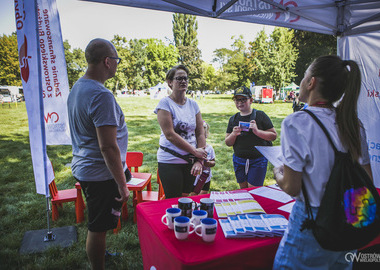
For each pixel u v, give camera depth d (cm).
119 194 190
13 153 749
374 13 306
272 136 286
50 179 319
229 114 1789
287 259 119
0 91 2478
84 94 174
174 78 248
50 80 388
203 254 122
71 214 357
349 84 112
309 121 110
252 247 129
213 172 577
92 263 195
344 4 329
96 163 181
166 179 250
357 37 327
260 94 2967
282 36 3753
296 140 108
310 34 2919
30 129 266
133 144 871
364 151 122
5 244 281
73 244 278
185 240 135
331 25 339
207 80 7312
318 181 107
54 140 404
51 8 375
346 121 110
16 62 3806
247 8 301
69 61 4562
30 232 305
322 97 116
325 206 101
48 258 254
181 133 254
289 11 313
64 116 405
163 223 156
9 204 401
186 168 256
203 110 2091
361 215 99
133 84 5934
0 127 1230
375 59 313
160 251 140
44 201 409
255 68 4428
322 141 107
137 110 2042
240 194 206
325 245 100
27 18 232
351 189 101
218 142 895
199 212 149
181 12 291
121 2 265
